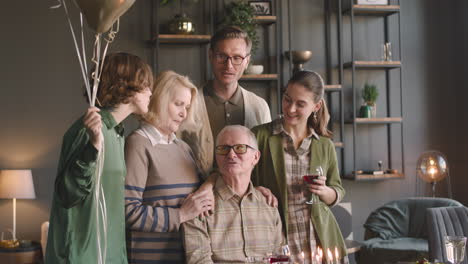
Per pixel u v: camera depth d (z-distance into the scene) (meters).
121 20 6.03
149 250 2.51
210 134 2.94
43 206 5.91
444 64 6.83
